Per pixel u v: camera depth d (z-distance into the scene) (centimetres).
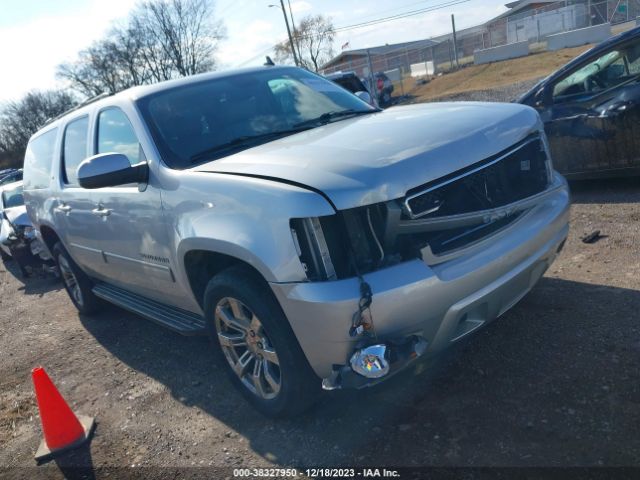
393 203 251
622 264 429
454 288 258
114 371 451
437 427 288
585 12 3281
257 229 270
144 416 368
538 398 293
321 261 254
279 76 441
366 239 257
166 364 441
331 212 249
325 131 340
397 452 277
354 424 306
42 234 589
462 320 279
